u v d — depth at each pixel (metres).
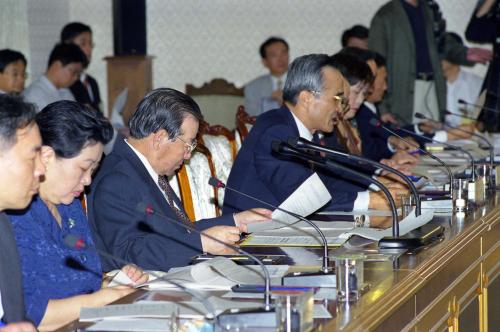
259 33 10.16
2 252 2.55
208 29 10.17
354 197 4.31
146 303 2.43
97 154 2.91
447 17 9.52
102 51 9.97
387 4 9.58
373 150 6.50
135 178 3.43
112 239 3.35
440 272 3.21
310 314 2.18
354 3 10.02
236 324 2.21
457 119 9.55
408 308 2.78
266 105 9.64
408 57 9.52
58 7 9.67
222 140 5.09
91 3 9.89
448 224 3.78
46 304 2.66
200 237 3.31
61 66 7.37
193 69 10.20
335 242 3.37
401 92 9.55
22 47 9.38
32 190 2.43
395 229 3.27
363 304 2.43
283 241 3.43
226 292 2.61
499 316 4.41
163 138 3.49
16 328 2.16
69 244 2.36
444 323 3.32
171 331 2.17
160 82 10.18
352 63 5.36
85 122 2.86
